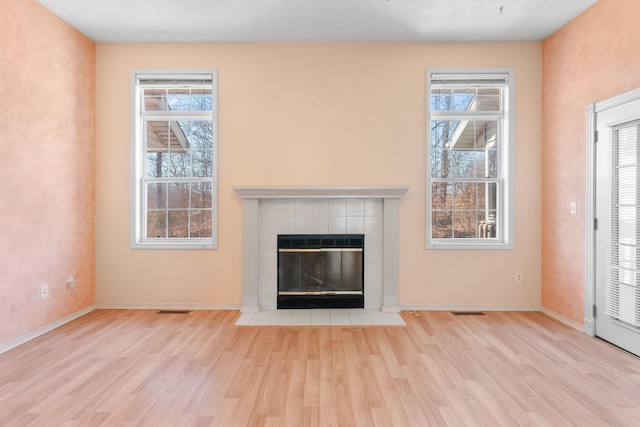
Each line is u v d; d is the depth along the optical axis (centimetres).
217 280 427
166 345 319
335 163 427
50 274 356
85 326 367
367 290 430
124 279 427
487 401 228
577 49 365
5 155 306
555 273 398
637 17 295
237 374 264
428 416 211
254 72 427
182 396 233
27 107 328
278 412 215
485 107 436
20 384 248
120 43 426
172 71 425
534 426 202
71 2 342
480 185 440
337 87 427
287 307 427
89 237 416
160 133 442
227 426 201
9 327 311
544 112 418
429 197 427
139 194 436
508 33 404
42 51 345
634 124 297
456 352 304
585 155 353
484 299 427
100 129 426
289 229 429
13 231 315
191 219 441
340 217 429
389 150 427
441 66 425
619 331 313
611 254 321
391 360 289
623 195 309
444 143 440
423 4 348
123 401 227
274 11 360
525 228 425
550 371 269
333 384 249
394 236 421
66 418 208
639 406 222
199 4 348
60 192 369
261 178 428
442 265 427
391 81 426
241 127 427
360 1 343
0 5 299
